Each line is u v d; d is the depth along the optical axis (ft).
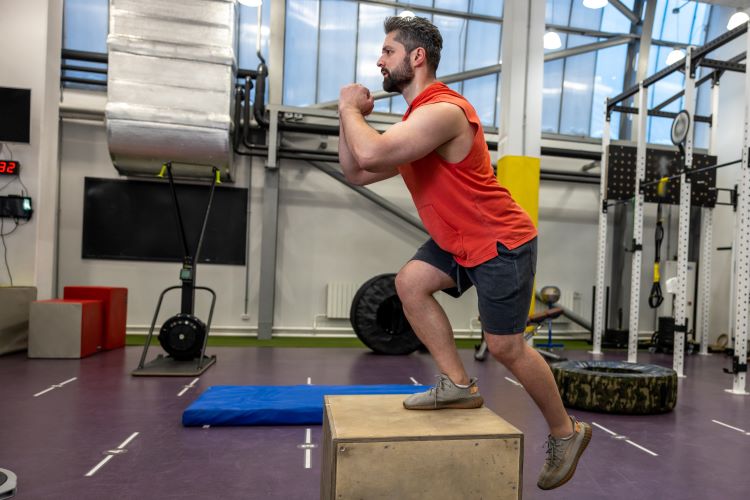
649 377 10.48
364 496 3.69
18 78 16.97
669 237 24.88
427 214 4.26
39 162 17.01
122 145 18.25
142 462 7.17
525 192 18.06
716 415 10.53
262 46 23.08
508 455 3.92
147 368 13.52
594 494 6.42
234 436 8.38
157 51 18.16
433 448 3.80
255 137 22.25
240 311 21.98
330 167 22.48
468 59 24.26
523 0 18.29
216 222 21.76
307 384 12.11
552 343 22.02
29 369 13.43
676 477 7.04
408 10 23.36
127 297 19.40
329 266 22.79
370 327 17.81
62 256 20.81
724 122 23.94
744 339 12.82
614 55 25.27
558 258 24.76
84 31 21.75
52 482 6.43
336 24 23.16
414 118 3.73
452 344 4.70
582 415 10.41
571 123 25.70
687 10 24.66
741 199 12.92
